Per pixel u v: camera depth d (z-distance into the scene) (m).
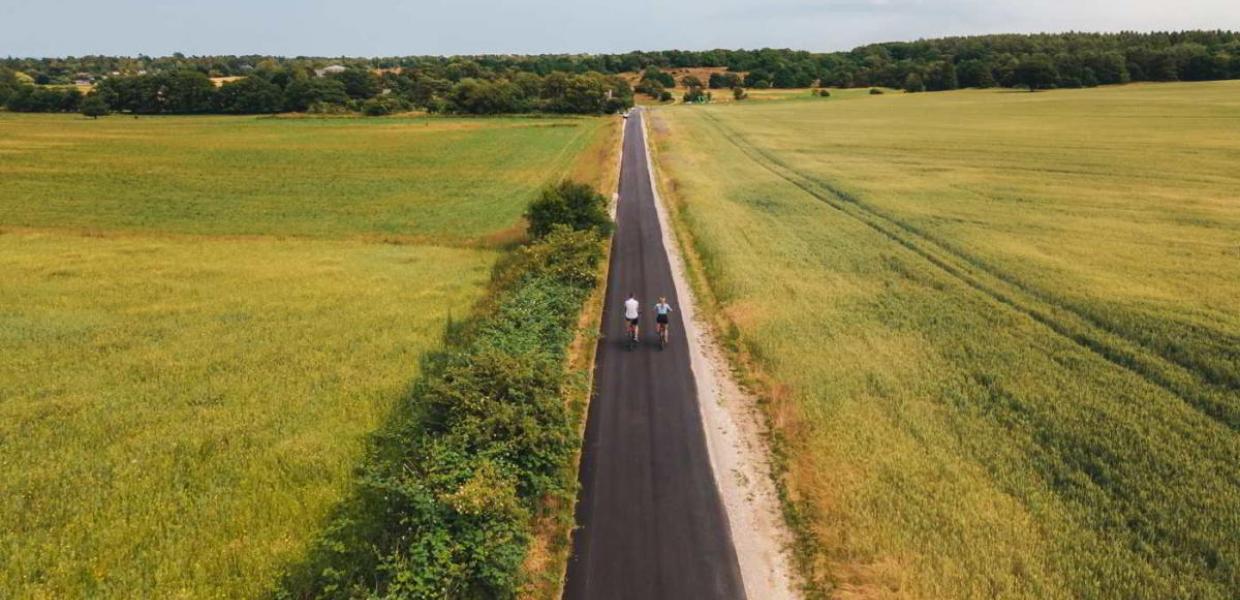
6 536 18.25
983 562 17.25
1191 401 24.77
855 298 37.03
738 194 67.81
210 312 36.50
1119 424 23.27
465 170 87.19
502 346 26.73
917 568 17.22
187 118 159.50
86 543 18.11
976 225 51.31
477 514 17.00
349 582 16.09
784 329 32.69
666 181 77.69
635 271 44.03
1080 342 30.48
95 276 43.03
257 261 47.22
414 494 17.70
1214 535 18.00
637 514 19.77
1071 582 16.66
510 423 20.41
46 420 24.75
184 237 54.28
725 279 40.69
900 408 24.94
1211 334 29.69
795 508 19.80
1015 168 74.62
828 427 23.81
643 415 25.28
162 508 19.42
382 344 32.06
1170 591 16.31
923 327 32.62
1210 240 45.25
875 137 106.62
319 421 24.75
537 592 16.89
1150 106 128.75
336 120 150.88
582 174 82.81
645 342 32.22
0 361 29.89
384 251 50.28
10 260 46.31
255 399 26.41
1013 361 28.44
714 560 17.92
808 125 127.25
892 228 52.06
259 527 18.88
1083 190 62.19
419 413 22.36
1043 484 20.33
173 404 26.09
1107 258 41.88
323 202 68.38
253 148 105.81
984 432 23.22
